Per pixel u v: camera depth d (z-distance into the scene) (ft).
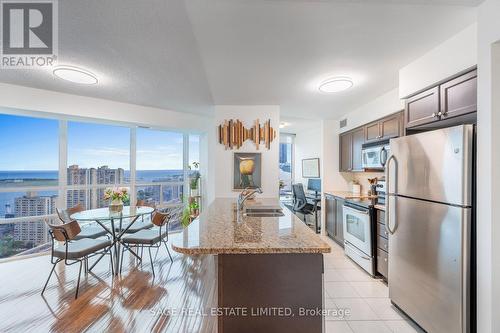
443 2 4.58
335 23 5.30
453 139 5.15
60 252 8.09
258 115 12.05
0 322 6.55
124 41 6.60
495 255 4.44
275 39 5.95
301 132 21.80
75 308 7.22
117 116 12.52
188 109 14.12
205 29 5.53
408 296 6.52
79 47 6.93
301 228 5.56
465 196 4.91
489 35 4.53
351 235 10.94
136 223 12.23
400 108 9.04
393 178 7.02
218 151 12.01
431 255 5.71
